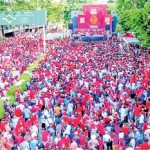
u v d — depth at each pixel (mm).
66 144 15367
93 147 15359
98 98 22750
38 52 49469
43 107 21594
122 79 27047
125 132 16359
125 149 15227
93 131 16359
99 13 80125
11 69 33781
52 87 24734
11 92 25297
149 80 27391
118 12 62031
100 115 18734
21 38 72750
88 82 25734
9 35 92625
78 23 80750
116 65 33531
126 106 20328
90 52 45906
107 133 16297
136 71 30797
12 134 16453
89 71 30453
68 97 21984
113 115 19016
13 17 50281
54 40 65312
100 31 79000
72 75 29094
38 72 30609
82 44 58375
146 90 23688
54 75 29219
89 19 80438
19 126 16859
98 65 33969
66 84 25641
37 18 50438
